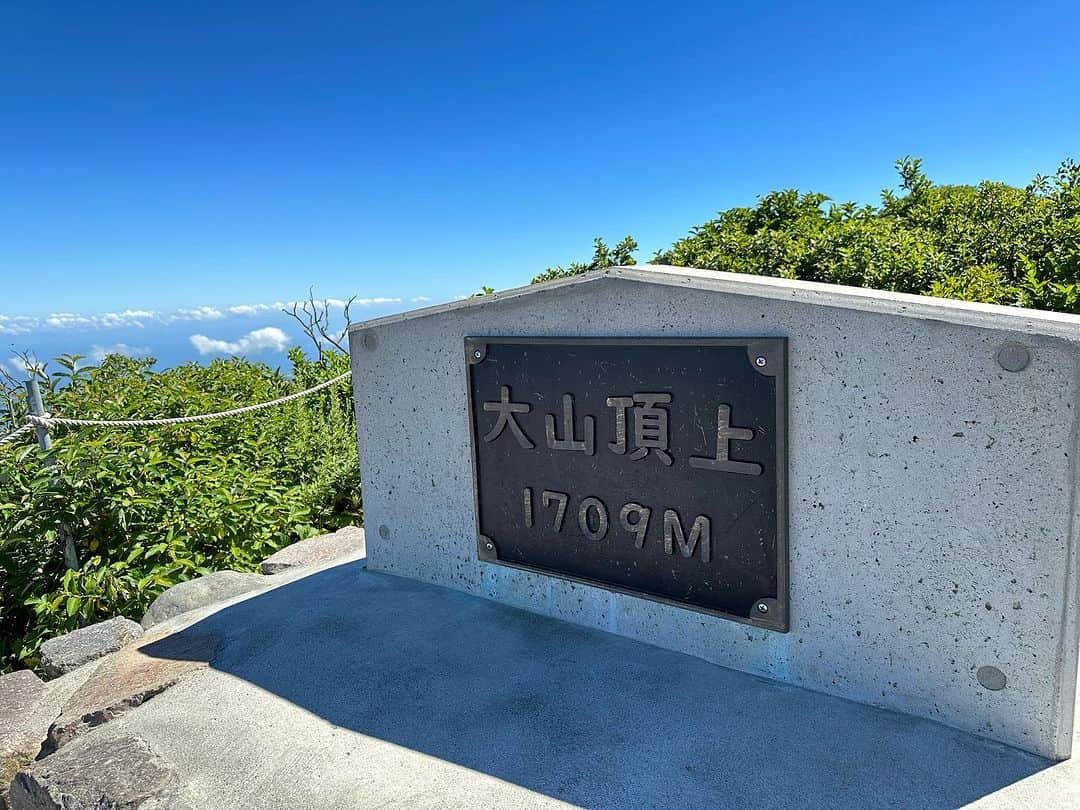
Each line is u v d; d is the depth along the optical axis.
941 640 2.02
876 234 5.41
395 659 2.66
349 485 5.65
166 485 4.28
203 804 1.99
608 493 2.63
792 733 2.07
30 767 2.21
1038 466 1.80
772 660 2.35
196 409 5.33
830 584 2.19
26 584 3.96
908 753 1.95
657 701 2.28
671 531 2.48
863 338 2.01
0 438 3.89
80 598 3.72
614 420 2.55
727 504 2.34
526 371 2.76
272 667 2.68
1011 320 1.77
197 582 3.63
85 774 2.08
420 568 3.36
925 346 1.92
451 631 2.85
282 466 5.71
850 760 1.94
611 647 2.63
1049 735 1.88
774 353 2.14
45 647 3.12
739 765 1.96
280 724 2.32
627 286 2.44
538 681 2.45
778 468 2.20
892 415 2.00
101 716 2.45
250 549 4.55
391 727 2.26
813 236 5.71
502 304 2.79
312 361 8.73
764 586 2.31
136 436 4.76
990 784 1.81
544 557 2.88
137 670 2.75
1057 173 5.84
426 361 3.10
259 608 3.21
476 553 3.12
